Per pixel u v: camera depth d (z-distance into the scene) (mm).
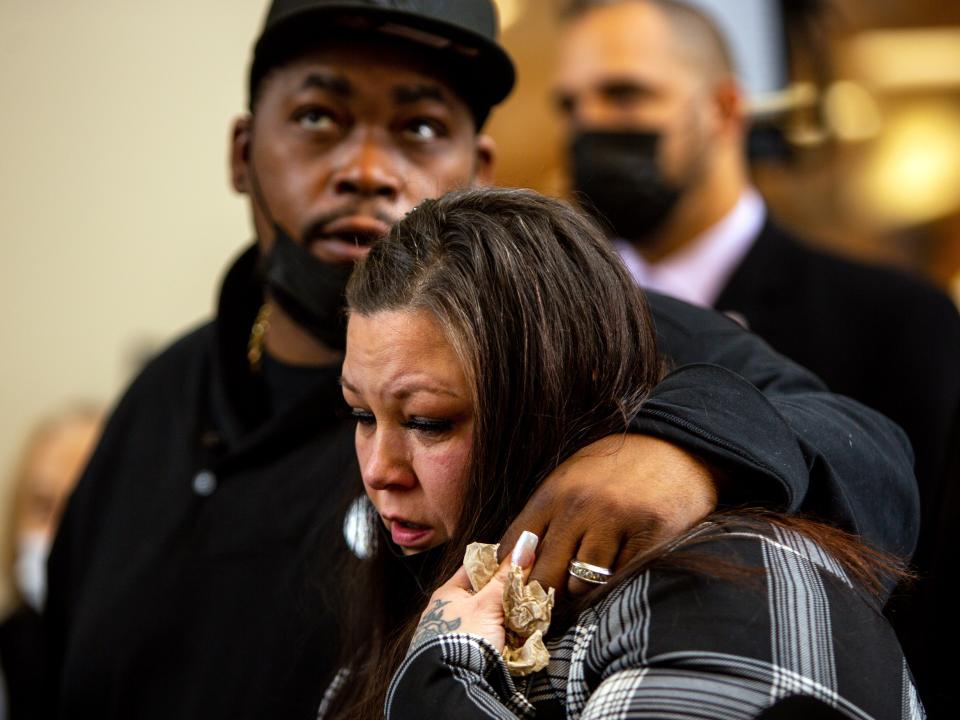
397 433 2826
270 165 3949
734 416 2768
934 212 8297
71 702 4270
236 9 9141
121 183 8930
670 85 5469
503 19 7164
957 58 8414
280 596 3877
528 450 2768
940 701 3490
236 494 4105
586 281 2824
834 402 3322
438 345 2744
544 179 6918
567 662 2688
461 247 2787
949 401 4996
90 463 4746
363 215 3846
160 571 4156
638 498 2656
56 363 8773
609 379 2820
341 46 3838
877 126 8242
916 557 3707
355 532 3420
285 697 3771
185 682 4031
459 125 3967
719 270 5461
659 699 2467
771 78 6242
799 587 2592
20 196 8789
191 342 4750
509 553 2734
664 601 2566
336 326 3918
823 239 8203
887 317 5148
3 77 8773
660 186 5457
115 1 8945
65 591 4805
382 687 3027
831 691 2502
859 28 8383
